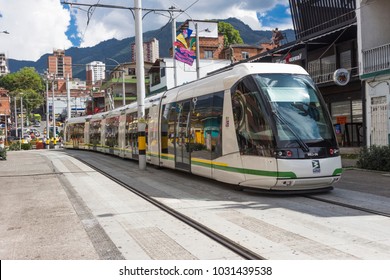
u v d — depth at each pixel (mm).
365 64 20328
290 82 11273
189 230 7734
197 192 11891
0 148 28391
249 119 11078
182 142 15406
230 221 8234
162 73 52344
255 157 10781
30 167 21812
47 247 6926
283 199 10336
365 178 14070
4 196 12422
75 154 33000
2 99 110750
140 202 10656
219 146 12359
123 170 18734
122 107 27094
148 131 19703
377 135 19641
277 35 35469
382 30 20797
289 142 10344
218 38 57969
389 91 18969
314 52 26250
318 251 6207
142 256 6277
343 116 24031
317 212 8805
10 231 8125
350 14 23797
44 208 10312
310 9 26953
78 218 9023
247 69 11523
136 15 19266
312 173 10336
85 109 95125
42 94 125000
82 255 6434
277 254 6129
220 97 12469
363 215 8461
